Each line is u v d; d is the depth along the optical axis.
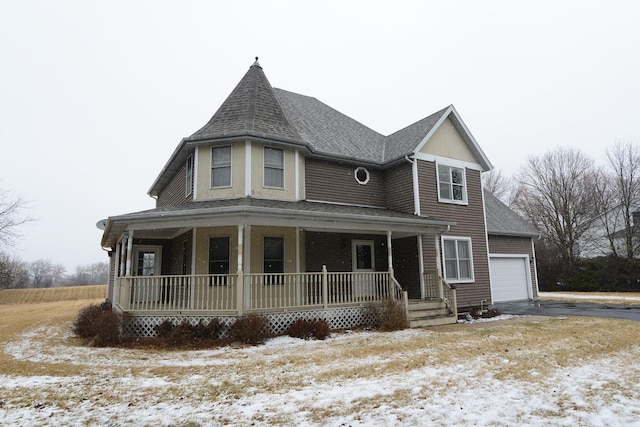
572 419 4.13
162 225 10.22
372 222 11.91
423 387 5.30
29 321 15.15
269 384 5.64
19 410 4.68
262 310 9.99
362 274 12.23
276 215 10.16
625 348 7.66
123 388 5.53
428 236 14.55
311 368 6.52
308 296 11.87
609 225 32.50
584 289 27.95
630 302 18.62
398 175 15.45
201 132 12.98
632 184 31.03
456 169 16.20
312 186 14.09
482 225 16.56
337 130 16.92
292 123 14.81
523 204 39.41
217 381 5.84
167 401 4.96
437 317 12.30
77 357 7.77
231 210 9.59
